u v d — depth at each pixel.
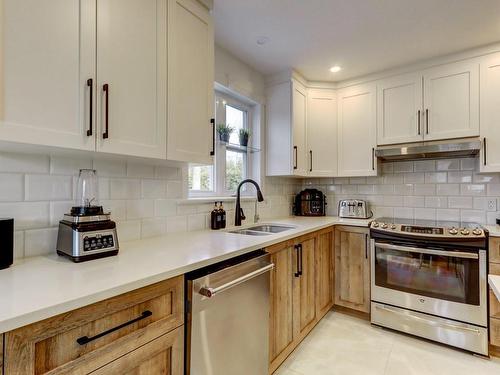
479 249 1.97
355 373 1.76
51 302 0.71
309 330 2.17
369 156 2.75
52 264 1.07
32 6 0.93
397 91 2.61
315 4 1.73
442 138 2.38
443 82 2.39
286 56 2.41
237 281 1.30
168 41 1.43
